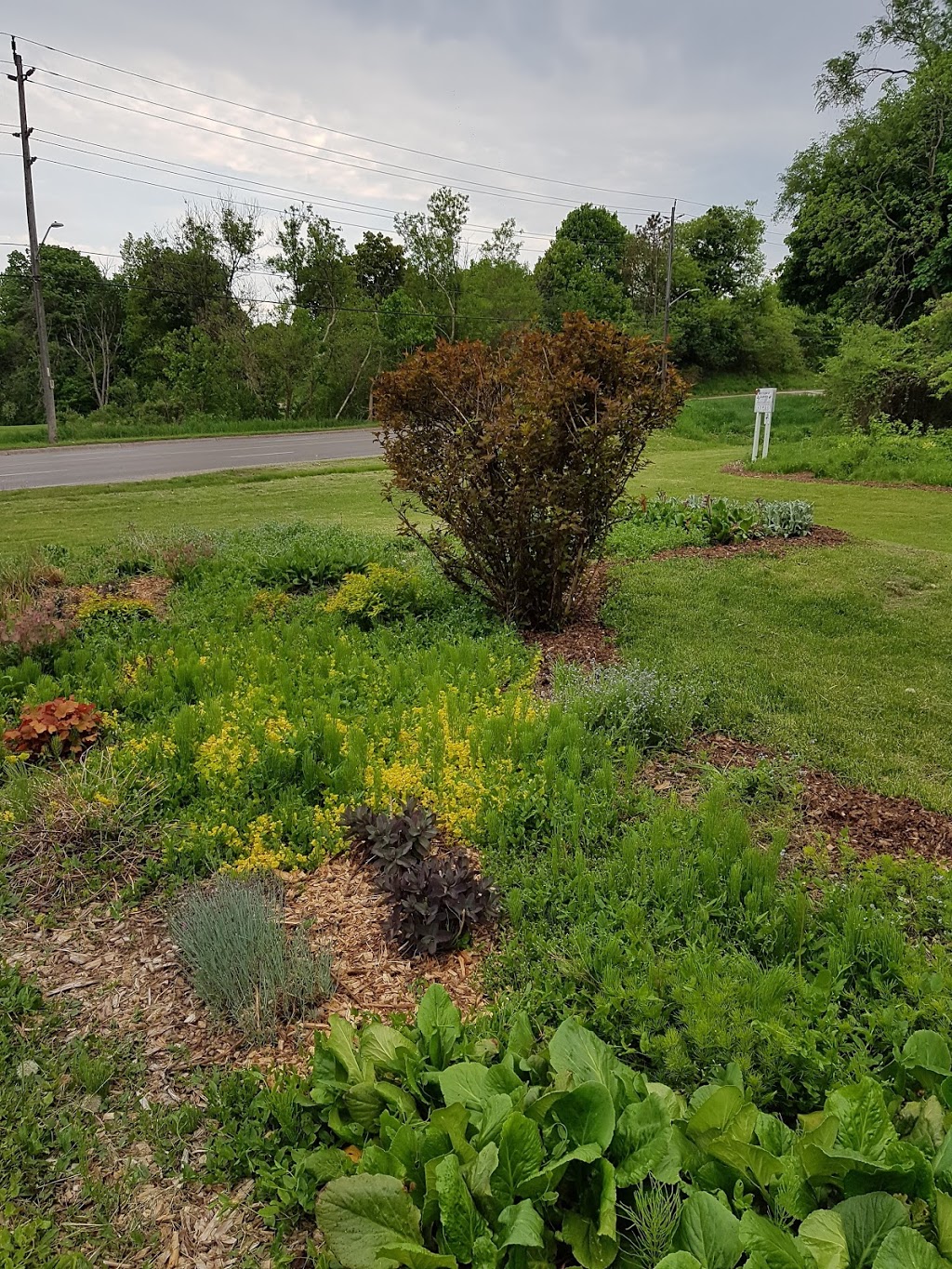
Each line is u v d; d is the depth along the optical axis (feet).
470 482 19.51
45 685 16.11
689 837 10.77
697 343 186.70
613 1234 5.07
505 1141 5.48
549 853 10.58
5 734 14.08
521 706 14.85
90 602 21.04
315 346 127.95
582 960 8.30
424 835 10.36
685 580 25.30
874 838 11.49
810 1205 5.32
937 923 9.25
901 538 32.78
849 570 26.00
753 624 21.18
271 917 9.39
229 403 124.67
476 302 150.71
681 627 20.98
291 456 75.41
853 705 16.05
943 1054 6.44
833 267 92.79
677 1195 5.44
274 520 39.29
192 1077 7.55
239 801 12.22
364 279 187.32
